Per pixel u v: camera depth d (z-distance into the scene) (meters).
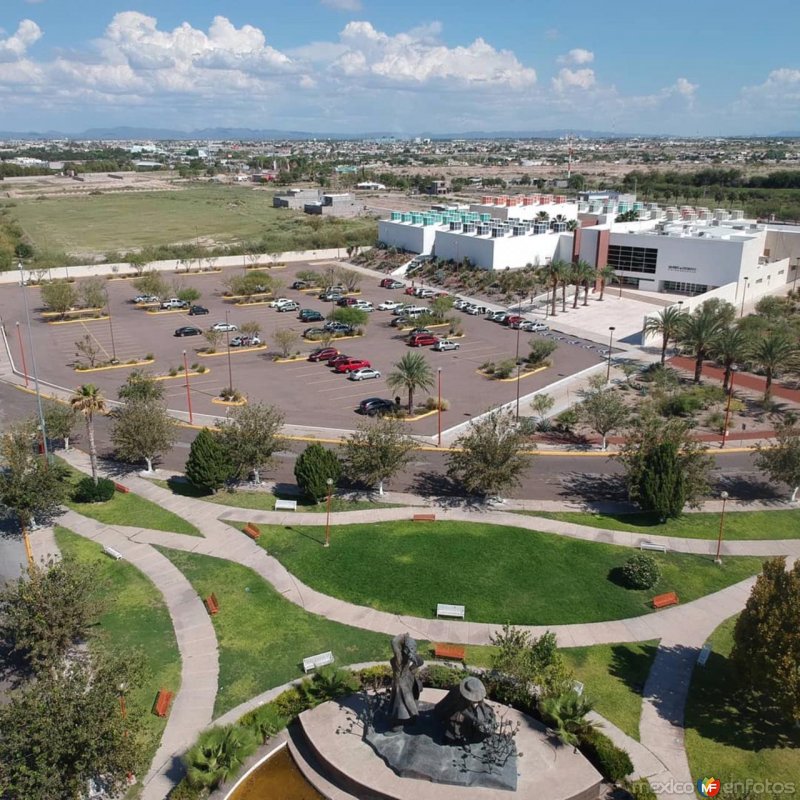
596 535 43.25
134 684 26.81
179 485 50.31
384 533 43.16
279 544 42.03
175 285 117.00
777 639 27.59
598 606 36.41
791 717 27.22
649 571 37.66
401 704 26.38
